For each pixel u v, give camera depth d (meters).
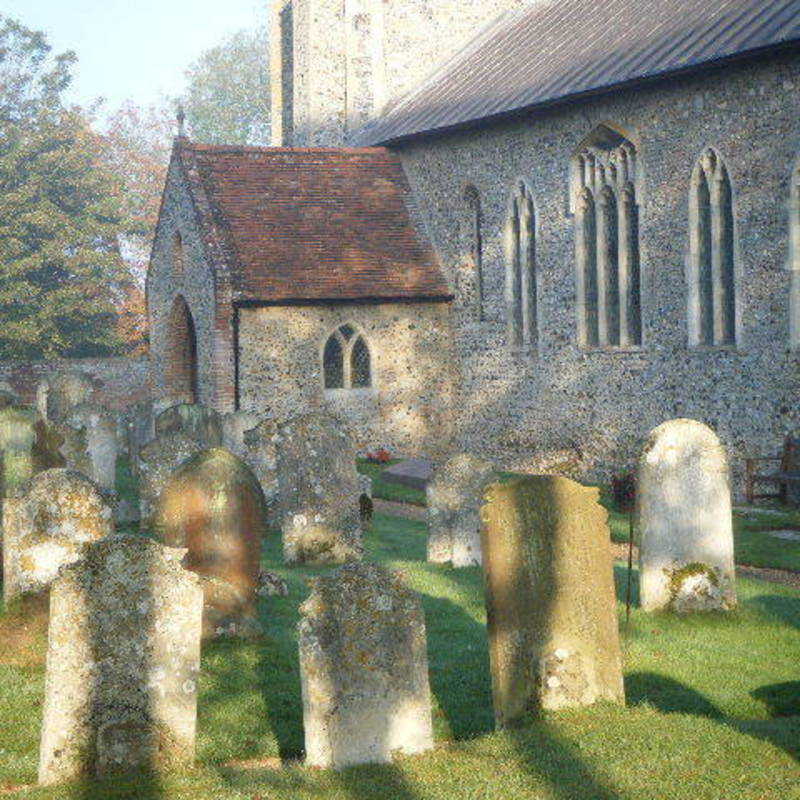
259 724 9.86
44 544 12.81
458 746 9.16
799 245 22.73
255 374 31.09
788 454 22.22
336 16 41.78
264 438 19.84
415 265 33.19
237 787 8.23
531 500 9.87
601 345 28.14
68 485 12.94
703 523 13.07
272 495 19.69
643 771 8.10
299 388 31.55
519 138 30.34
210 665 11.26
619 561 16.83
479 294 32.44
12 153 56.34
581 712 9.66
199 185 32.97
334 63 41.84
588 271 28.64
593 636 9.99
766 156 23.16
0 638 12.11
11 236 54.94
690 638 12.41
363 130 40.25
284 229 32.66
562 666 9.88
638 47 27.17
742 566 16.83
